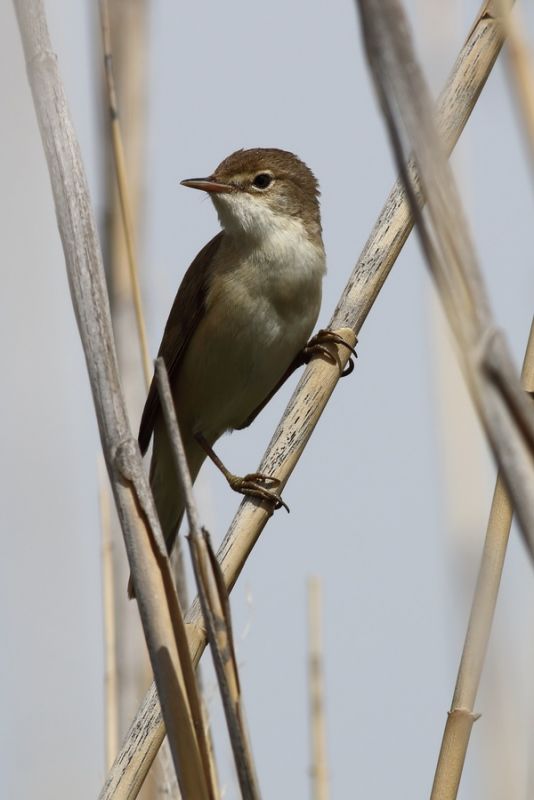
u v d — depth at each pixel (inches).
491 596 207.3
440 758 203.2
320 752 249.9
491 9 237.8
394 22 128.9
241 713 159.3
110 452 179.3
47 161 192.9
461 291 128.0
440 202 128.2
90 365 184.7
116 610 273.3
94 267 189.0
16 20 196.4
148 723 201.3
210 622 160.9
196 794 167.3
